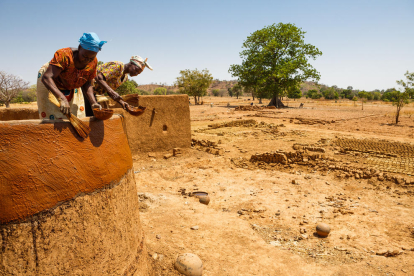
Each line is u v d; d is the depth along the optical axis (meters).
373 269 4.95
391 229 6.58
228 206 8.11
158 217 6.28
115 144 2.82
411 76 25.62
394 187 9.24
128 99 3.10
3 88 32.06
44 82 2.23
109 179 2.68
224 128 24.17
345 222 6.97
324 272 4.79
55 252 2.19
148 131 12.73
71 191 2.27
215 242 5.37
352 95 117.75
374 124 26.67
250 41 49.84
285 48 49.09
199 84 60.72
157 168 11.45
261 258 5.01
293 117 32.25
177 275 4.13
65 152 2.23
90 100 2.77
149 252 4.64
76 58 2.39
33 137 2.03
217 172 11.42
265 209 7.83
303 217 7.33
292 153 12.34
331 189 9.33
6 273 1.95
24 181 1.98
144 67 3.19
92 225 2.48
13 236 1.96
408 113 37.44
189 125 13.94
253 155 12.76
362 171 10.41
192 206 7.15
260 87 49.94
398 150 14.54
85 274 2.42
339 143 16.72
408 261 5.22
